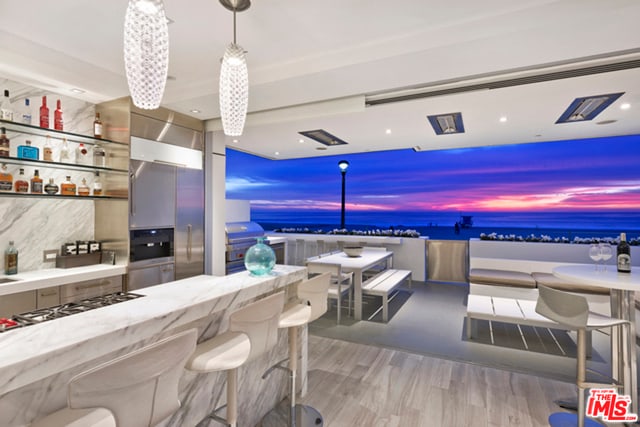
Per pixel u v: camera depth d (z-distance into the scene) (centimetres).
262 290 210
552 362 302
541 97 336
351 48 253
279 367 217
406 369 289
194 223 410
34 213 308
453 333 376
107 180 347
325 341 352
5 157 265
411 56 238
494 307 366
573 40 212
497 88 306
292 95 321
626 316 225
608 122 427
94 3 200
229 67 171
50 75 283
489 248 578
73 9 206
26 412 113
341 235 742
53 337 116
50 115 318
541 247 546
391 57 239
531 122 430
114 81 305
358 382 267
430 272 656
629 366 222
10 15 212
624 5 178
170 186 379
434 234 729
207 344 169
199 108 371
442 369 289
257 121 390
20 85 297
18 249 296
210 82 321
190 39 241
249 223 603
